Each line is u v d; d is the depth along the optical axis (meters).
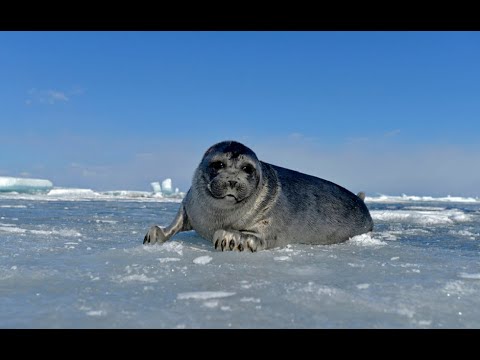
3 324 1.62
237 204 3.56
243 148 3.57
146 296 2.01
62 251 3.36
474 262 3.20
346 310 1.82
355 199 5.03
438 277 2.57
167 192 32.19
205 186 3.54
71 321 1.65
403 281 2.43
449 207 16.48
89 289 2.14
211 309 1.81
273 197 3.84
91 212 9.03
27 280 2.32
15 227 5.19
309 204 4.26
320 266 2.84
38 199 16.30
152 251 3.24
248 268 2.69
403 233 5.57
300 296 2.00
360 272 2.68
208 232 3.86
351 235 4.73
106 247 3.67
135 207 12.05
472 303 1.98
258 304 1.88
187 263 2.82
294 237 4.07
